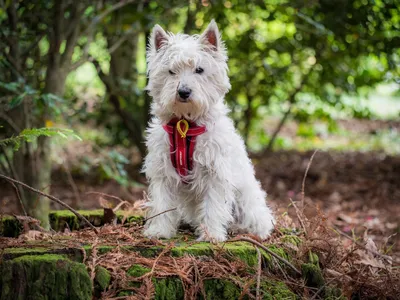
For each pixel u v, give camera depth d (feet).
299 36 27.12
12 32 17.83
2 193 25.39
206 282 11.05
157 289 10.66
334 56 26.78
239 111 30.83
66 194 25.45
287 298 11.34
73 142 36.04
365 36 24.22
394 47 24.59
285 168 32.17
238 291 11.16
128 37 25.59
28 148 17.88
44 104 18.20
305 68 29.76
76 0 18.85
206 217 12.50
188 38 12.91
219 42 12.62
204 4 22.34
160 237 12.46
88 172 29.58
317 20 23.08
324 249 13.01
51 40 18.52
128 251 11.17
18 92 17.62
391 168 31.50
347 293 12.20
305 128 44.19
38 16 19.81
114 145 30.55
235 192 13.17
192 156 12.30
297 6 21.36
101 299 10.19
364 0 23.57
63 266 9.95
